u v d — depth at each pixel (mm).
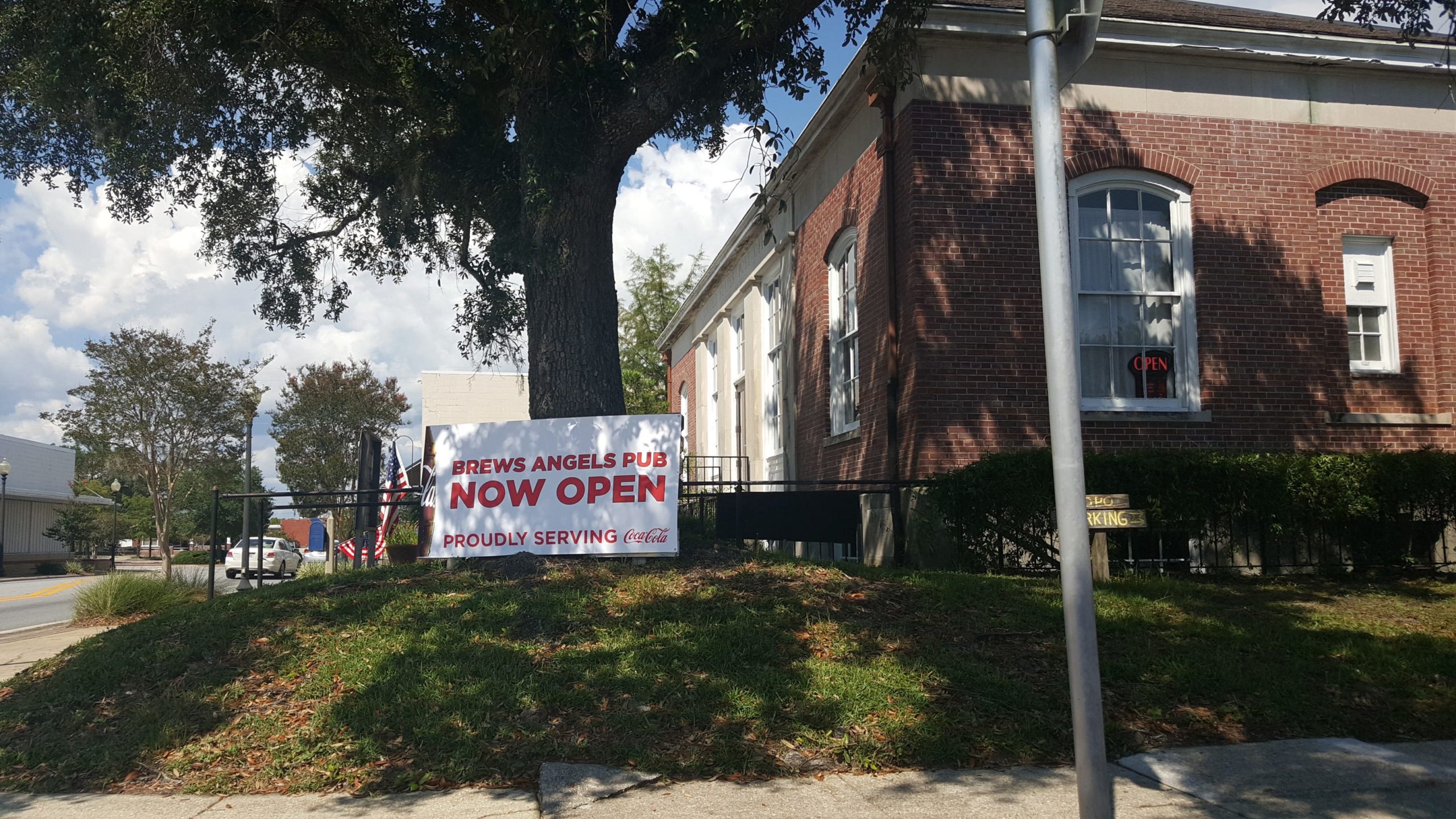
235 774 5469
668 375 32781
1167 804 4844
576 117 9359
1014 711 5938
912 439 11609
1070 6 3758
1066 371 3762
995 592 8406
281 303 13797
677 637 6926
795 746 5520
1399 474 10648
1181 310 12312
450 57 10438
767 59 10164
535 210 9023
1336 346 12688
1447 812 4711
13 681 7379
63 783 5512
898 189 12266
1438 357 13000
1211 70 12656
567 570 8484
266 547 35250
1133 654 6914
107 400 27297
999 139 11984
